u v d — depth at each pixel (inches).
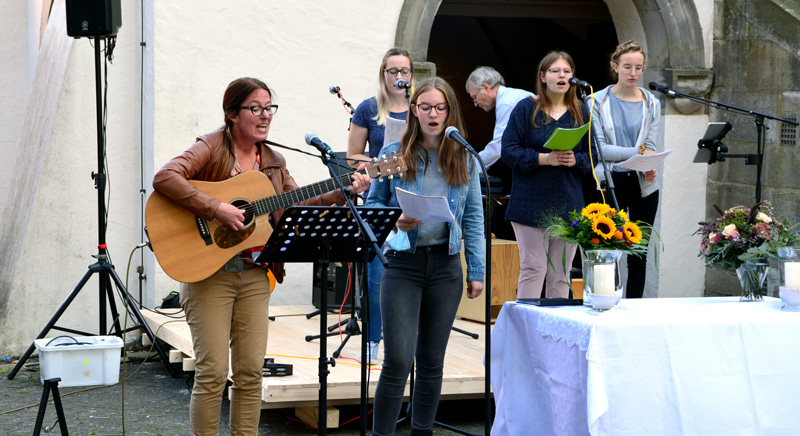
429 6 291.1
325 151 140.8
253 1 277.1
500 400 157.9
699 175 311.4
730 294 303.0
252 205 148.8
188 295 146.1
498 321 158.6
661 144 308.7
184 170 144.7
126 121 279.9
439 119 148.6
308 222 132.4
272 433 189.0
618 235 141.8
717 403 135.0
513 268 247.3
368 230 129.1
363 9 286.8
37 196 261.0
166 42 269.1
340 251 138.1
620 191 228.4
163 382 234.7
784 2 279.7
